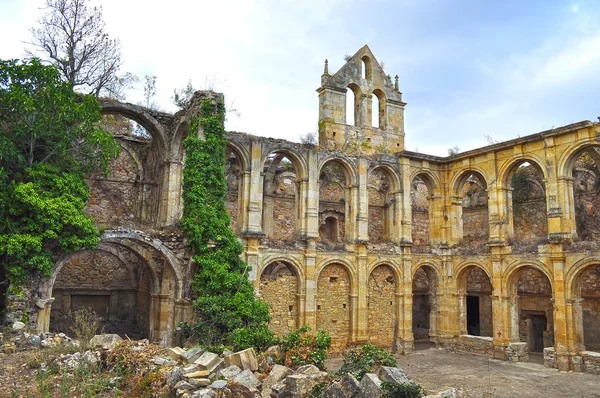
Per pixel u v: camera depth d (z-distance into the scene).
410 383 14.56
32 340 19.00
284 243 30.14
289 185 38.78
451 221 35.44
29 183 21.27
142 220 31.73
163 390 13.56
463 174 35.16
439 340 34.75
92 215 31.48
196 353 16.25
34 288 21.67
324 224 40.00
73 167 23.59
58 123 22.38
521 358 30.36
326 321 31.14
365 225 32.75
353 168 33.16
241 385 13.57
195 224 24.89
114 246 33.22
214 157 25.86
